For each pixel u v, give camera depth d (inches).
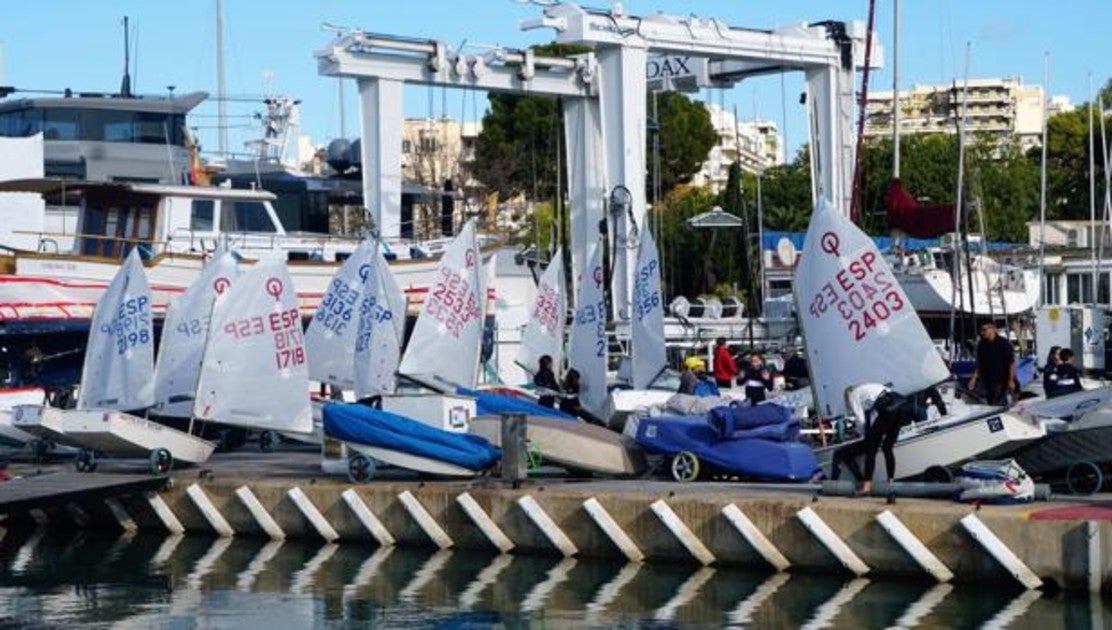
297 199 2132.1
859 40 2174.0
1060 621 902.4
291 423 1413.6
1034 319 2399.1
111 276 1784.0
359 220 2380.7
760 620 946.7
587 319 1614.2
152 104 2185.0
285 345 1416.1
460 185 3971.5
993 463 1034.7
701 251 3282.5
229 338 1393.9
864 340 1189.1
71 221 2156.7
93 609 1039.0
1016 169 4242.1
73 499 1238.3
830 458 1191.6
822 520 1033.5
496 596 1043.9
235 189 1983.3
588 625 956.6
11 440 1509.6
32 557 1238.9
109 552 1256.8
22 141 2085.4
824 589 1016.2
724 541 1074.1
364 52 1945.1
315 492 1255.5
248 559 1205.7
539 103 4143.7
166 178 2170.3
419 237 2230.6
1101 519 943.0
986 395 1304.1
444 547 1197.7
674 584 1051.9
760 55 2096.5
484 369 1918.1
